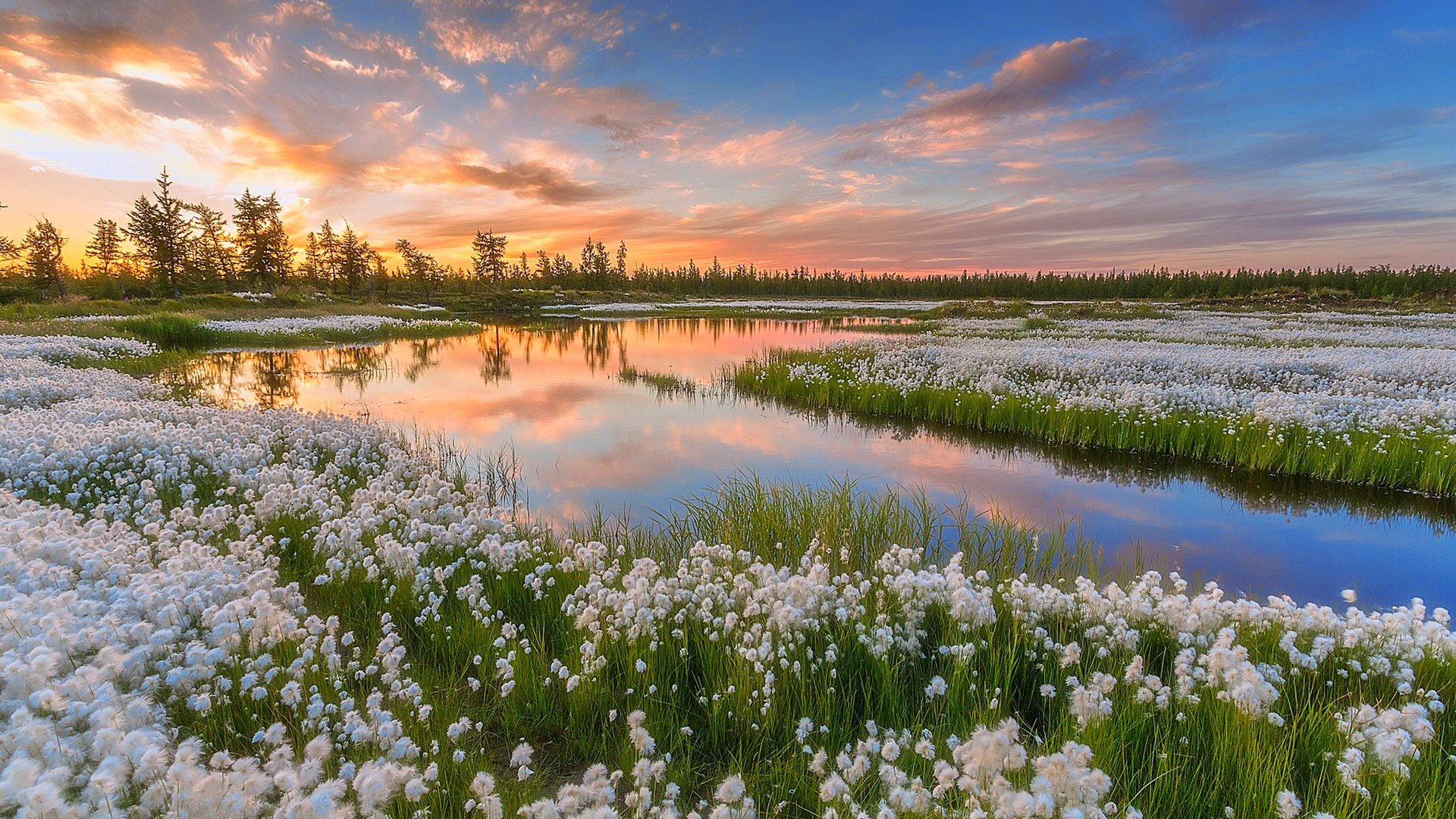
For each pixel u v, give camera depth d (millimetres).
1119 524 9203
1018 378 18422
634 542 7945
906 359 21812
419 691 4152
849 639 4922
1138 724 3887
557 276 126375
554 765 4102
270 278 73875
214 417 12203
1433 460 10258
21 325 29328
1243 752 3650
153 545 6398
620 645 4863
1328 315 49469
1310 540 8656
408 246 99500
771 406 17547
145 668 3994
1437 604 6938
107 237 74938
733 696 4355
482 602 5496
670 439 13789
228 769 3514
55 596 4559
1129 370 18219
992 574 7234
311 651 4387
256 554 6145
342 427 12078
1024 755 3090
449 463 11562
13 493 7559
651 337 39844
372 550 6574
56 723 3186
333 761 3697
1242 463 11875
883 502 9797
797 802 3646
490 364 25891
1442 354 21047
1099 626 4875
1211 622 4922
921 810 2949
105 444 9438
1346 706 4172
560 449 12859
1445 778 3430
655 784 3693
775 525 8102
